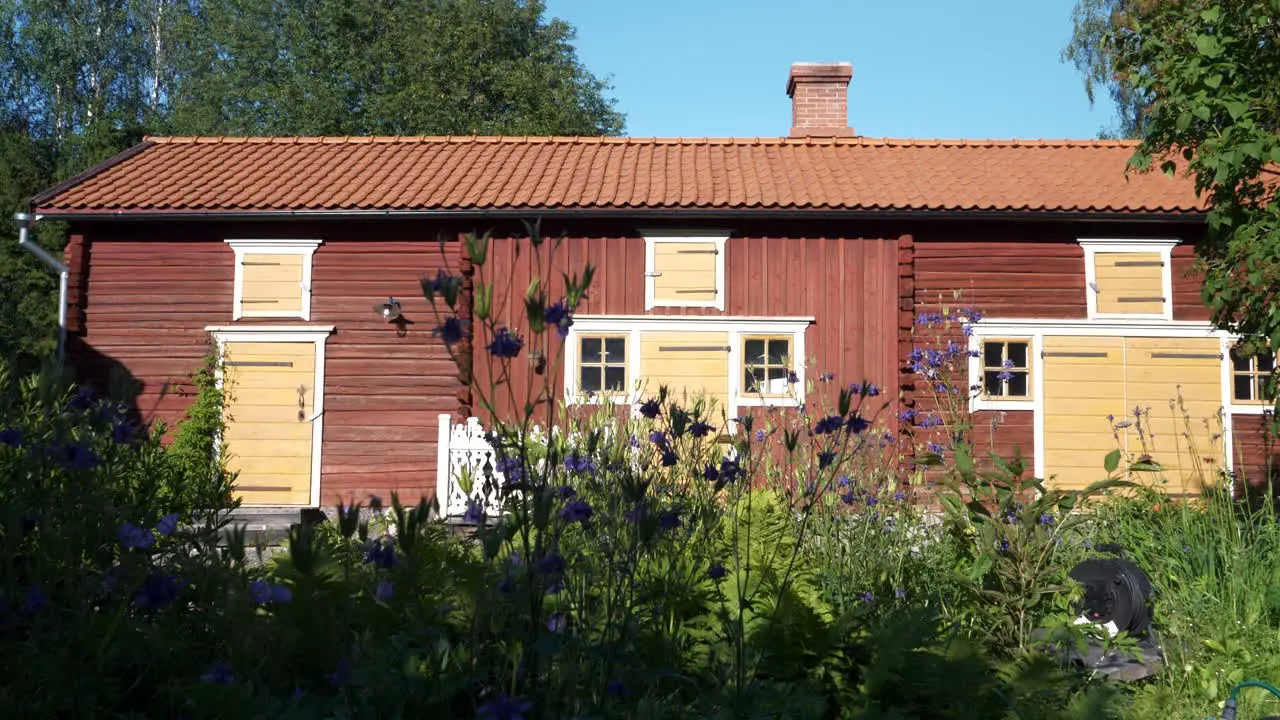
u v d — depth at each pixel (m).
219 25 31.80
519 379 12.59
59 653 2.32
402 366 13.09
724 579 3.50
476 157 14.98
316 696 2.35
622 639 2.56
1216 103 6.18
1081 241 12.88
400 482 12.98
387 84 30.94
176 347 13.24
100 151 26.81
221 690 2.14
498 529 2.37
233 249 13.33
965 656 3.28
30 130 32.78
